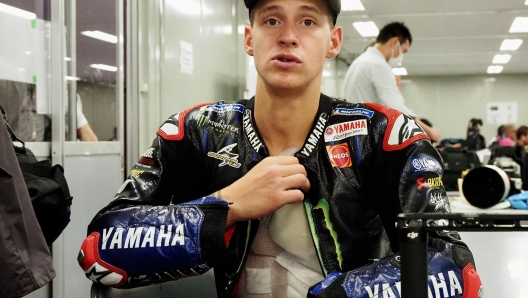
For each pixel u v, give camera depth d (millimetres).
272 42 725
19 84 2064
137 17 3041
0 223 1122
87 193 2506
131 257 717
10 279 1124
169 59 3396
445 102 12336
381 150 779
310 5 721
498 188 1611
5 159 1148
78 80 2475
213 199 731
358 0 5602
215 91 4281
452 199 1942
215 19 4246
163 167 843
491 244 1347
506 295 958
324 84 8312
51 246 2219
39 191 1365
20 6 2061
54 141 2260
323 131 785
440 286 636
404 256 428
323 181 761
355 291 647
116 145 2807
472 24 6758
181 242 705
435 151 794
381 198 789
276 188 714
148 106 3131
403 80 12469
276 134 791
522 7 5863
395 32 3520
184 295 849
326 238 747
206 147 834
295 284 754
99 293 783
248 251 755
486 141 12148
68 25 2385
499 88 12102
